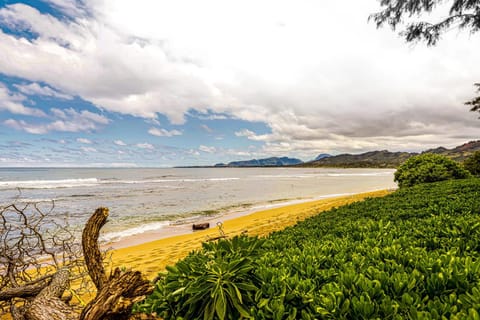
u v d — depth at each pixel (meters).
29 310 2.33
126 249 9.24
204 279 1.89
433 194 7.90
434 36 7.74
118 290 1.87
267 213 15.40
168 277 2.15
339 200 18.72
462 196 6.58
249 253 2.33
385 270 2.23
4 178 65.88
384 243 3.08
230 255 2.27
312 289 1.93
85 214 17.59
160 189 37.09
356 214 6.24
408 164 17.16
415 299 1.73
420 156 17.17
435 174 15.45
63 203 22.91
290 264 2.47
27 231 7.82
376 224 4.20
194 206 21.33
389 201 7.53
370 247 2.93
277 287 1.99
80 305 3.32
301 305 1.88
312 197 26.22
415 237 3.37
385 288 1.89
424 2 7.36
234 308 1.85
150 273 6.20
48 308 2.33
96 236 2.35
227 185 45.06
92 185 44.41
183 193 31.62
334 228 4.65
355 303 1.66
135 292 1.94
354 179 61.84
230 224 12.94
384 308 1.62
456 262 2.12
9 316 3.77
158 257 7.69
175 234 12.05
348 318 1.67
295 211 15.11
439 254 2.57
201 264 2.23
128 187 40.56
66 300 3.11
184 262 2.24
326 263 2.54
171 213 18.19
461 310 1.50
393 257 2.47
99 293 1.91
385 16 7.90
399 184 17.33
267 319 1.78
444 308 1.57
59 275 3.01
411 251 2.60
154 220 15.86
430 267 2.09
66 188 38.25
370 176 77.44
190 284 1.91
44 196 28.05
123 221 15.62
